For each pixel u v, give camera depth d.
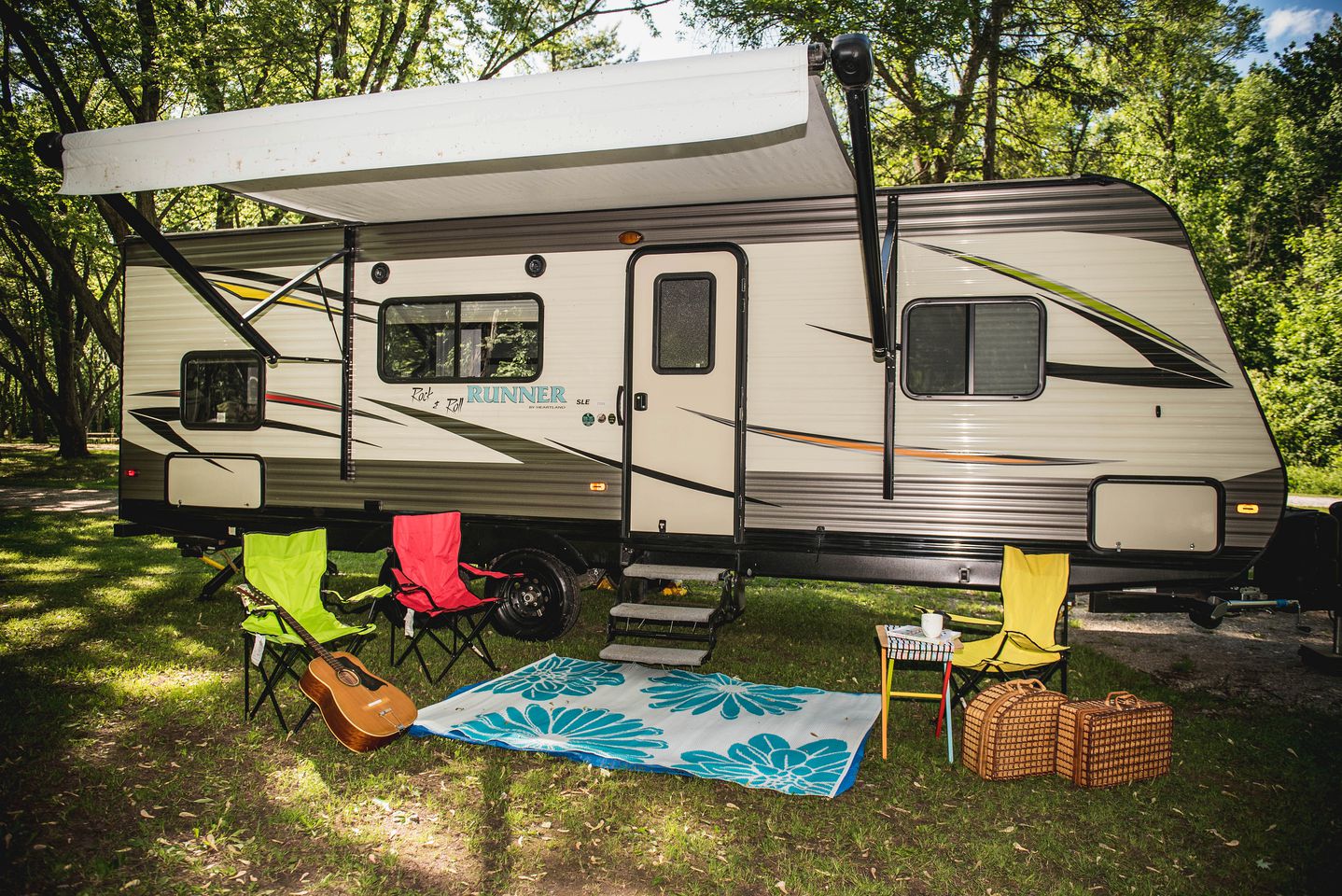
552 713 4.53
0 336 24.16
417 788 3.70
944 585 5.22
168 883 2.96
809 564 5.43
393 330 6.30
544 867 3.09
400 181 5.22
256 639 4.46
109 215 14.38
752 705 4.71
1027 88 13.48
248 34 13.09
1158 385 4.93
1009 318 5.10
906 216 5.23
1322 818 3.52
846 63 3.34
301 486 6.56
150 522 7.03
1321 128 21.05
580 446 5.87
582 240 5.85
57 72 13.74
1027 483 5.09
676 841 3.26
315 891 2.93
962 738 4.07
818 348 5.39
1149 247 4.94
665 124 3.73
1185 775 3.93
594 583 6.04
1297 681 5.30
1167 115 20.88
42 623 6.25
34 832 3.26
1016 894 2.96
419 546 5.46
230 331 6.77
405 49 15.45
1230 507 4.89
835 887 2.98
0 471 18.28
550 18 15.48
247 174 4.38
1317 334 17.50
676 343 5.66
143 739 4.16
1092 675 5.31
